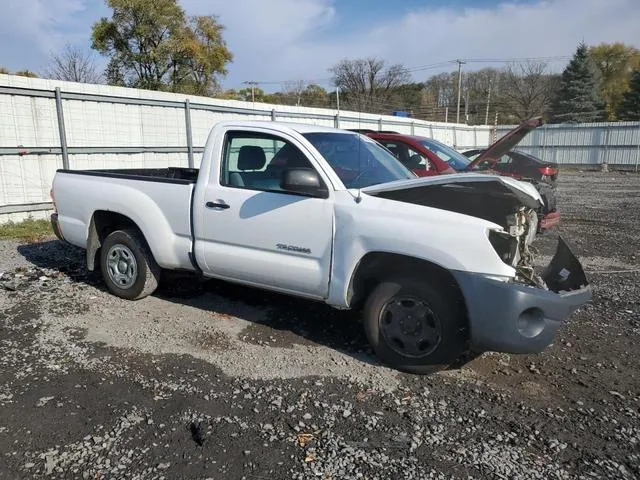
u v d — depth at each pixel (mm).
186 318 5105
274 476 2809
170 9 34438
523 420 3404
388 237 3863
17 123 10039
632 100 52688
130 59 34531
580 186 21172
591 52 63719
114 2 33281
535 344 3621
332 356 4316
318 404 3547
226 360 4199
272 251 4465
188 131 13297
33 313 5141
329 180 4238
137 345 4453
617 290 6266
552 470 2898
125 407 3459
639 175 27766
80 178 5848
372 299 4086
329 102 70750
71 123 10953
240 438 3141
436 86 75312
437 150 8883
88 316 5098
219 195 4719
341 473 2838
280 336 4707
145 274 5422
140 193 5289
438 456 3008
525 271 3945
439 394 3723
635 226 11055
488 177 3656
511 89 61125
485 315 3615
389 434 3219
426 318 3902
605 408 3568
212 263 4859
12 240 8617
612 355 4406
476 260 3625
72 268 6805
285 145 4539
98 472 2818
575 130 33188
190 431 3211
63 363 4082
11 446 3027
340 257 4109
